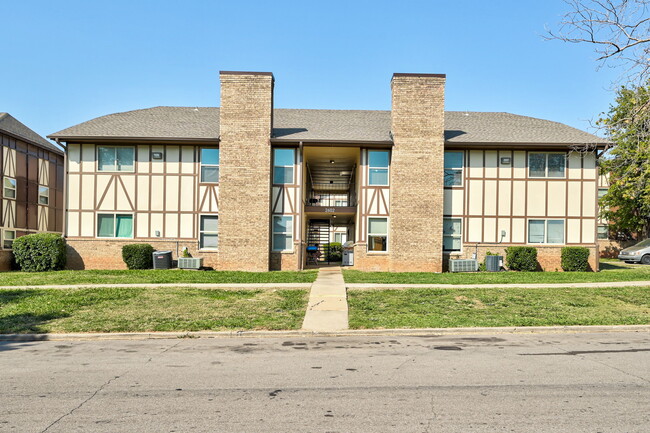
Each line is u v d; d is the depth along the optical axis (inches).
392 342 376.2
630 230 1339.8
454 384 255.4
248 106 845.2
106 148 880.3
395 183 842.8
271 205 867.4
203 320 442.6
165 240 873.5
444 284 652.7
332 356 325.7
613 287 618.5
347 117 1011.9
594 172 887.7
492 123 990.4
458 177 888.9
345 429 192.4
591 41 484.4
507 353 333.7
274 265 858.8
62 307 487.2
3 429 192.9
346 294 573.6
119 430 192.1
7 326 415.8
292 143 858.1
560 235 885.2
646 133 498.3
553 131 941.2
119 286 615.5
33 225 1171.9
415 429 192.2
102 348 357.4
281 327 419.2
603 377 269.3
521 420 201.9
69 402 226.8
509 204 885.2
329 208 913.5
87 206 874.8
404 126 847.7
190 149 879.7
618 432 189.3
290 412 212.2
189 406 220.7
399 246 841.5
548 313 479.5
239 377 271.1
